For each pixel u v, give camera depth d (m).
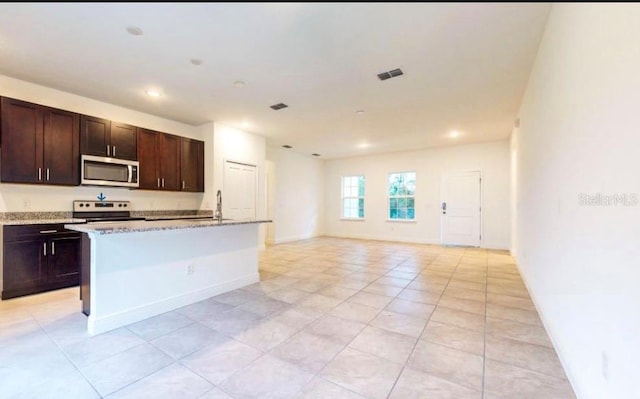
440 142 6.80
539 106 2.85
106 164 4.03
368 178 8.60
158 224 2.89
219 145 5.27
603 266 1.40
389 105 4.25
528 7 2.17
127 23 2.34
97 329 2.43
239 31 2.46
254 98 3.97
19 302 3.11
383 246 7.12
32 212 3.64
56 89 3.69
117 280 2.57
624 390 1.20
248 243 3.86
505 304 3.15
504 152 6.64
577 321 1.74
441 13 2.22
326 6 2.12
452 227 7.24
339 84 3.53
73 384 1.75
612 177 1.31
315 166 9.05
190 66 3.08
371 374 1.88
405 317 2.80
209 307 3.04
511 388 1.75
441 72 3.22
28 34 2.50
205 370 1.91
